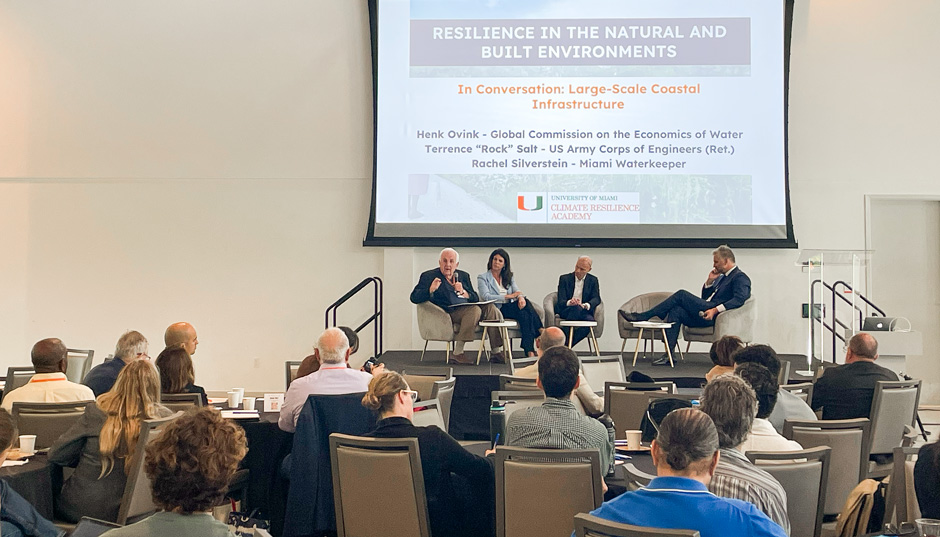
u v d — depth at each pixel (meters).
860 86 8.85
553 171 8.78
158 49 9.26
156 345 9.19
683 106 8.71
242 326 9.15
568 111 8.78
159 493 1.66
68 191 9.27
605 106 8.77
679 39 8.73
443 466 3.08
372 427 3.68
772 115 8.65
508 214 8.79
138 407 3.24
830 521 3.53
